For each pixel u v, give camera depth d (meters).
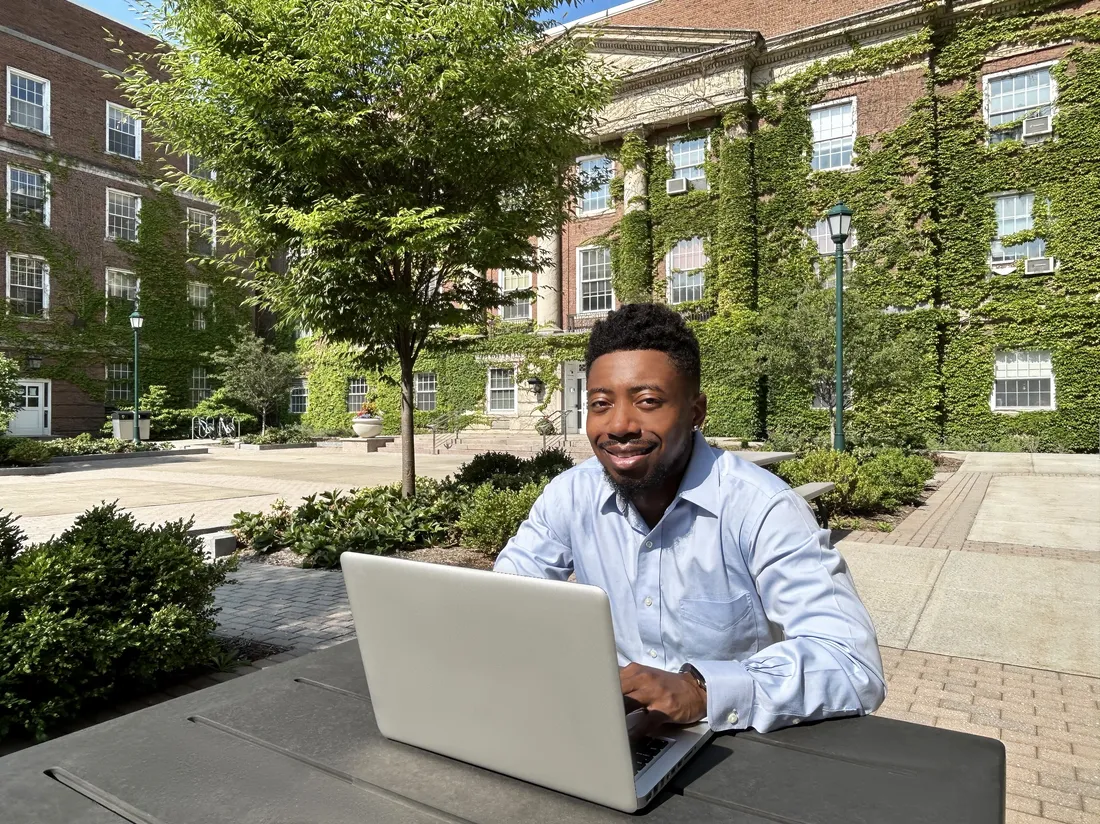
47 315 27.89
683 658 1.35
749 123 23.19
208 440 30.22
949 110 20.55
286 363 30.83
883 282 20.67
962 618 4.57
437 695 1.01
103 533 3.61
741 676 1.08
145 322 30.80
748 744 1.05
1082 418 18.72
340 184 6.95
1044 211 19.41
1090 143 18.86
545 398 26.86
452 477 11.84
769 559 1.25
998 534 7.45
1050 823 2.30
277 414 34.56
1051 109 19.39
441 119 6.50
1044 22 19.38
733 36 22.89
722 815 0.85
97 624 3.22
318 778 0.98
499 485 7.66
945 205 20.58
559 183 7.89
